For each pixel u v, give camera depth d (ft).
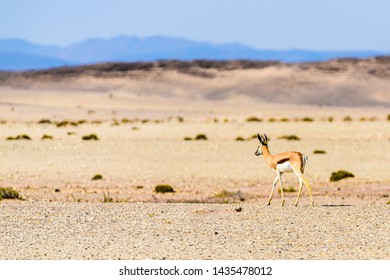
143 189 383.04
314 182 423.23
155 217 233.55
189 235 202.39
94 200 329.31
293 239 196.95
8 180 418.51
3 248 186.19
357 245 189.78
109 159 540.52
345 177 439.63
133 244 190.70
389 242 193.57
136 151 596.70
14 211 247.09
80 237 200.13
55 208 256.11
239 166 501.56
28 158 541.75
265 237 199.62
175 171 472.44
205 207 258.37
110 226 216.74
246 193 365.20
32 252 181.68
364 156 567.18
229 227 214.28
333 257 175.94
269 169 486.38
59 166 495.41
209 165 505.66
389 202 299.38
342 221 224.33
